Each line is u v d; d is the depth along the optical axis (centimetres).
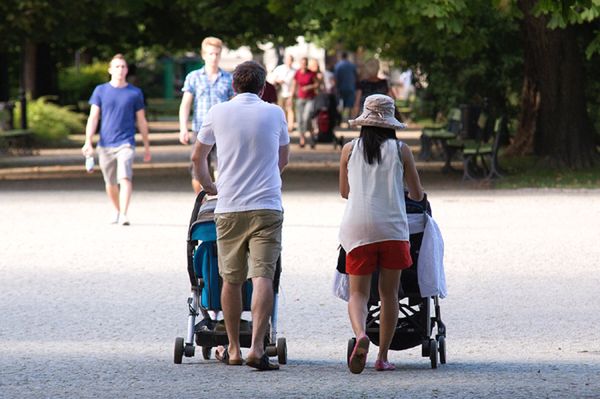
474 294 3897
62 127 13350
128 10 10181
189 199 7062
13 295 3903
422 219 2872
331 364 2892
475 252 4844
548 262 4578
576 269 4412
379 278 2822
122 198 5769
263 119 2873
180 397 2439
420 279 2856
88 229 5628
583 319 3469
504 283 4106
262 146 2861
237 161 2853
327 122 11588
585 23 9512
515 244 5066
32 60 14950
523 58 10581
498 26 10206
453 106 11162
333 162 9956
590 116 10281
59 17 9919
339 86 13538
